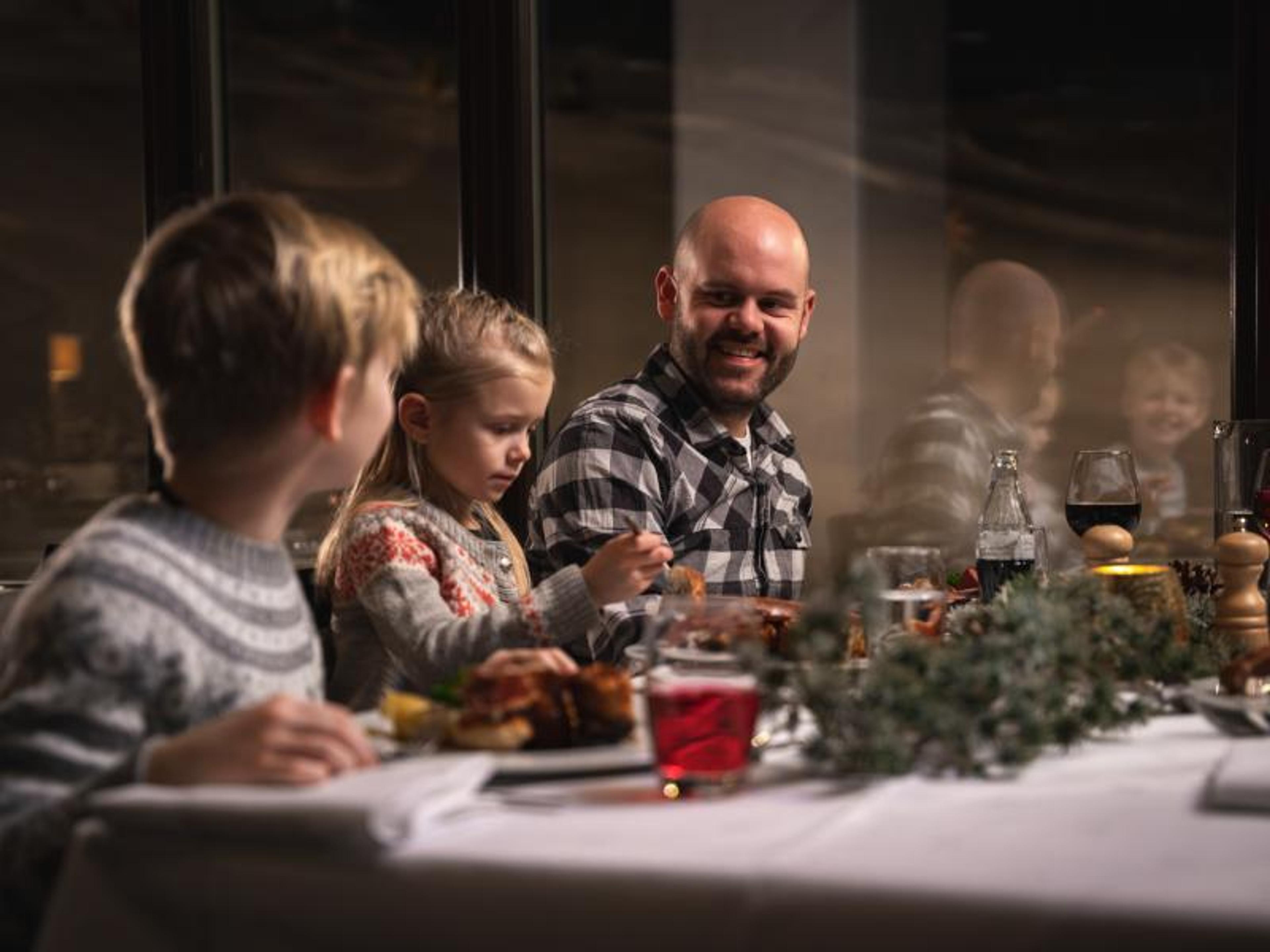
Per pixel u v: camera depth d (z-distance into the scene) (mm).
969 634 1308
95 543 1049
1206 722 1250
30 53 4582
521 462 1961
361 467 1202
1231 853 807
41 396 4477
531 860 806
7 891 946
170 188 3393
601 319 4289
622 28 4223
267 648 1131
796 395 4219
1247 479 2160
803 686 1023
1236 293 3193
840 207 4199
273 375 1080
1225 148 3967
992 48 4109
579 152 4262
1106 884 742
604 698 1113
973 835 850
